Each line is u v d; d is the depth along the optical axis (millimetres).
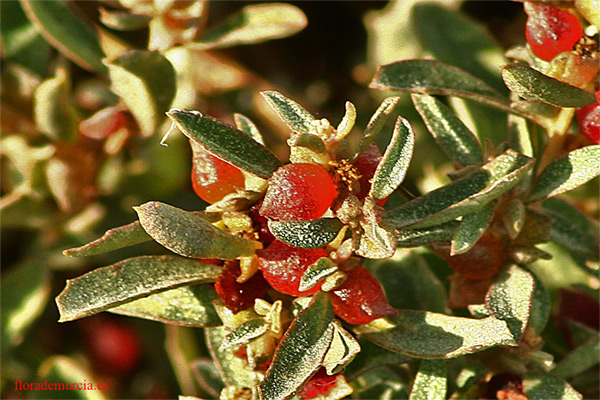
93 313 116
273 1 173
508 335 115
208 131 114
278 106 115
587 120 122
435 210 118
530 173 125
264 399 111
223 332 124
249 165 114
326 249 115
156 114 140
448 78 127
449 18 154
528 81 117
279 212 112
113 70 136
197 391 147
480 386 126
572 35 120
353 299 115
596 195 147
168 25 141
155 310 122
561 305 140
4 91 151
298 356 113
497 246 123
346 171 113
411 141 111
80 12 152
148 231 111
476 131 148
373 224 111
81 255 113
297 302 117
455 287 126
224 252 113
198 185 117
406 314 118
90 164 153
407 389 131
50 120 148
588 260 131
